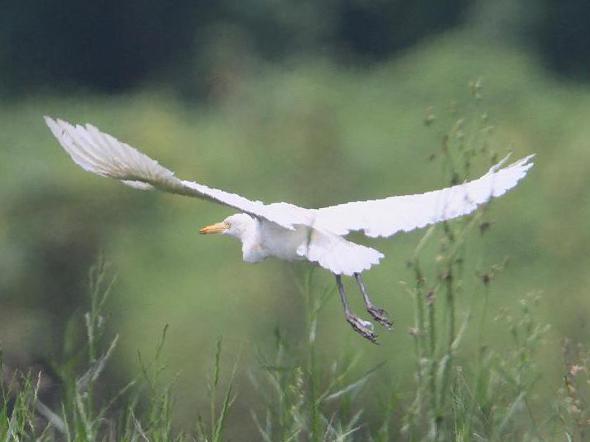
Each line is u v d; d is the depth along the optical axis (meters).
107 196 17.48
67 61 25.52
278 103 20.08
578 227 15.86
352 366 7.00
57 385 7.03
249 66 23.31
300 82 21.16
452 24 23.98
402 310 13.34
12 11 25.44
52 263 16.52
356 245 6.59
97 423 6.75
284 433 6.77
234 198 6.41
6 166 18.69
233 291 14.95
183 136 19.95
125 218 17.42
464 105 19.73
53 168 18.20
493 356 7.27
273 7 24.31
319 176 18.28
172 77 24.62
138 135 20.11
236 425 10.26
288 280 14.40
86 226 17.23
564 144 18.22
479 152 7.05
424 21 24.33
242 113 20.34
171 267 16.89
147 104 22.59
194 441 6.79
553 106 19.81
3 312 15.12
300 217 6.61
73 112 22.27
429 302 6.59
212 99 22.92
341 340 12.89
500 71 20.39
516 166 6.81
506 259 6.96
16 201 17.27
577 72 22.58
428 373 6.61
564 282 14.86
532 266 15.16
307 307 6.77
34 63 25.30
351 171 18.34
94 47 25.61
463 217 7.03
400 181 18.14
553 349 8.87
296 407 6.75
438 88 20.22
